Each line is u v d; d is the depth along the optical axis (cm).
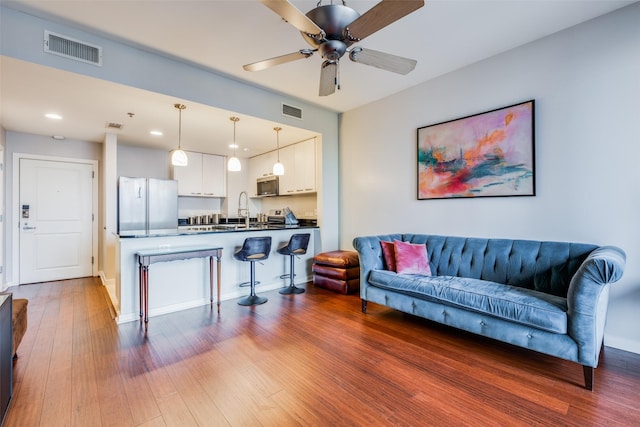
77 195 490
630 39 226
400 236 362
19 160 441
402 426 153
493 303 219
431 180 349
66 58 240
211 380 194
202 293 348
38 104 325
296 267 443
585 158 246
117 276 322
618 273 172
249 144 535
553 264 244
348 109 446
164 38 257
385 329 277
